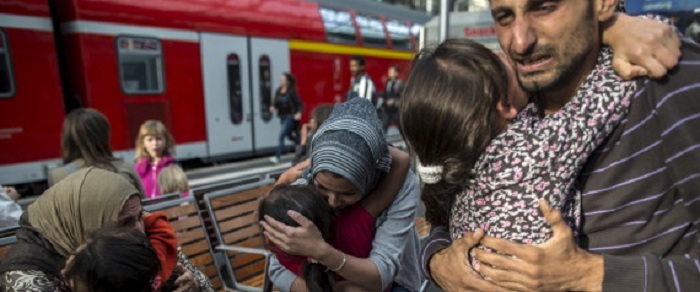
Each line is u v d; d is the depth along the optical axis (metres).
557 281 0.96
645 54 0.90
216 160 9.12
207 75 8.53
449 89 0.96
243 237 3.24
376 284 1.51
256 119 9.59
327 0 10.96
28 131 6.39
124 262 1.39
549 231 0.97
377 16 12.47
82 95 6.98
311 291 1.49
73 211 1.64
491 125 0.97
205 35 8.41
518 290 0.99
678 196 0.97
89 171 1.73
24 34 6.29
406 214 1.58
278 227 1.39
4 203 2.66
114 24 7.17
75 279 1.40
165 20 7.81
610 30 0.96
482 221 1.04
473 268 1.07
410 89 1.03
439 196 1.17
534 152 0.94
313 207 1.41
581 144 0.93
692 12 3.12
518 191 0.96
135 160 4.17
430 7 15.00
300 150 5.80
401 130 1.09
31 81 6.38
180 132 8.22
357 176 1.33
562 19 0.90
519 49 0.94
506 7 0.94
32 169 6.46
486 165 1.00
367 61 12.08
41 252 1.62
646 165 0.95
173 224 2.85
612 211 0.99
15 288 1.51
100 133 2.94
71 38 6.91
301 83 10.35
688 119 0.88
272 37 9.60
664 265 0.94
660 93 0.91
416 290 1.87
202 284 2.09
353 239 1.52
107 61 7.13
